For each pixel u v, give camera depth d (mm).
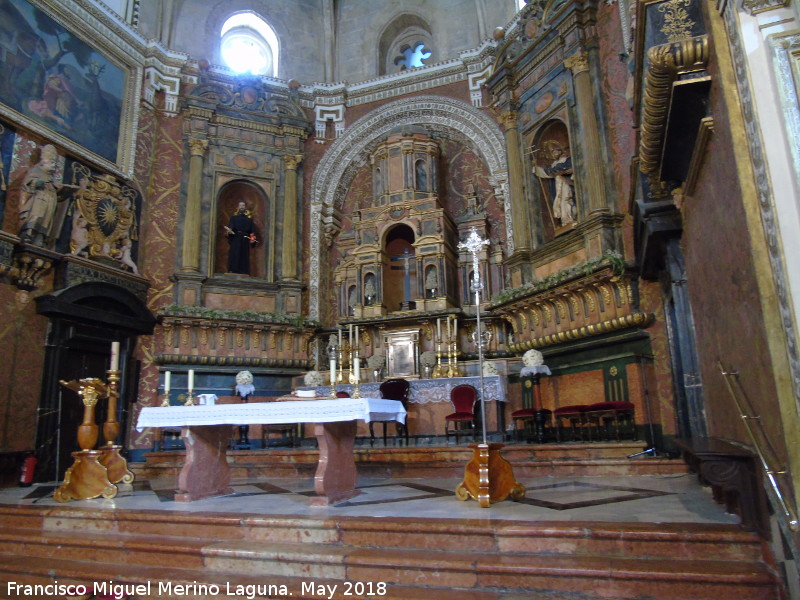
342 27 15781
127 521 5098
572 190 11133
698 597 3311
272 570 4145
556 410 9055
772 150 3236
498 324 12352
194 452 6094
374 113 14555
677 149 5270
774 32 3350
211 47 14453
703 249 5410
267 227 13742
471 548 4047
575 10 10625
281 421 5609
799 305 3051
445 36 14758
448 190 14266
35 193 9672
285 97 14500
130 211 11891
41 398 9492
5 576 4496
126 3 12727
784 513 3092
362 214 13844
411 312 12414
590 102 10336
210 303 12727
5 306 9102
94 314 10367
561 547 3863
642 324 8844
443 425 10711
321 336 13570
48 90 10344
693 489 5738
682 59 4070
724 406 5152
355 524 4367
